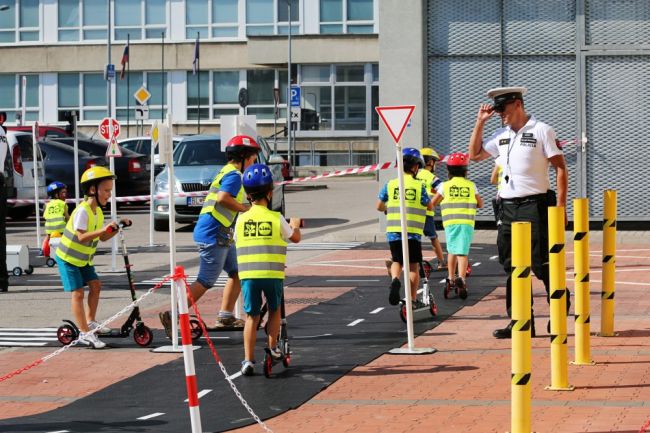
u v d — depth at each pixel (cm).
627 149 2877
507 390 1233
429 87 2939
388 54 2933
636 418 1084
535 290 2008
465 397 1205
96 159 4056
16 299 2070
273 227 1351
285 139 6731
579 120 2881
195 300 1623
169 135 1534
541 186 1494
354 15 6781
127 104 6625
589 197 2894
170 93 6912
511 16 2902
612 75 2880
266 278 1347
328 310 1839
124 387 1323
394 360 1421
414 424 1094
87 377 1388
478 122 1499
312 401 1214
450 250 1931
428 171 2172
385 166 2931
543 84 2902
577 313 1353
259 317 1386
